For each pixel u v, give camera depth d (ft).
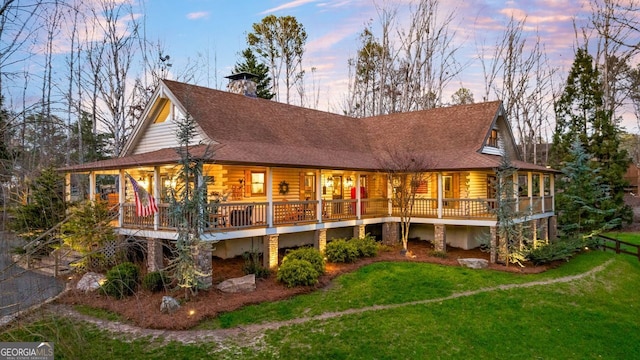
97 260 43.39
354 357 31.30
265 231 51.03
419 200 67.10
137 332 33.81
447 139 74.64
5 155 20.03
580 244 69.67
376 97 151.84
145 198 45.52
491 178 78.28
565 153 99.45
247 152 51.62
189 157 41.14
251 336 33.86
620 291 52.26
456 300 43.70
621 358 34.91
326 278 49.37
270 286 46.01
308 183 69.05
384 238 70.08
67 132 23.52
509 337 36.45
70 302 33.76
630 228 102.01
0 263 19.15
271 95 134.82
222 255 56.13
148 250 48.08
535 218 68.49
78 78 85.92
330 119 84.69
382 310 40.40
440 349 33.50
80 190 33.37
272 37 158.30
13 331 20.33
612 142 96.12
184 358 29.76
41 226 23.13
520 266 58.03
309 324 36.58
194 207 40.96
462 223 61.98
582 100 99.14
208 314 37.17
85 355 22.57
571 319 41.14
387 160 70.64
